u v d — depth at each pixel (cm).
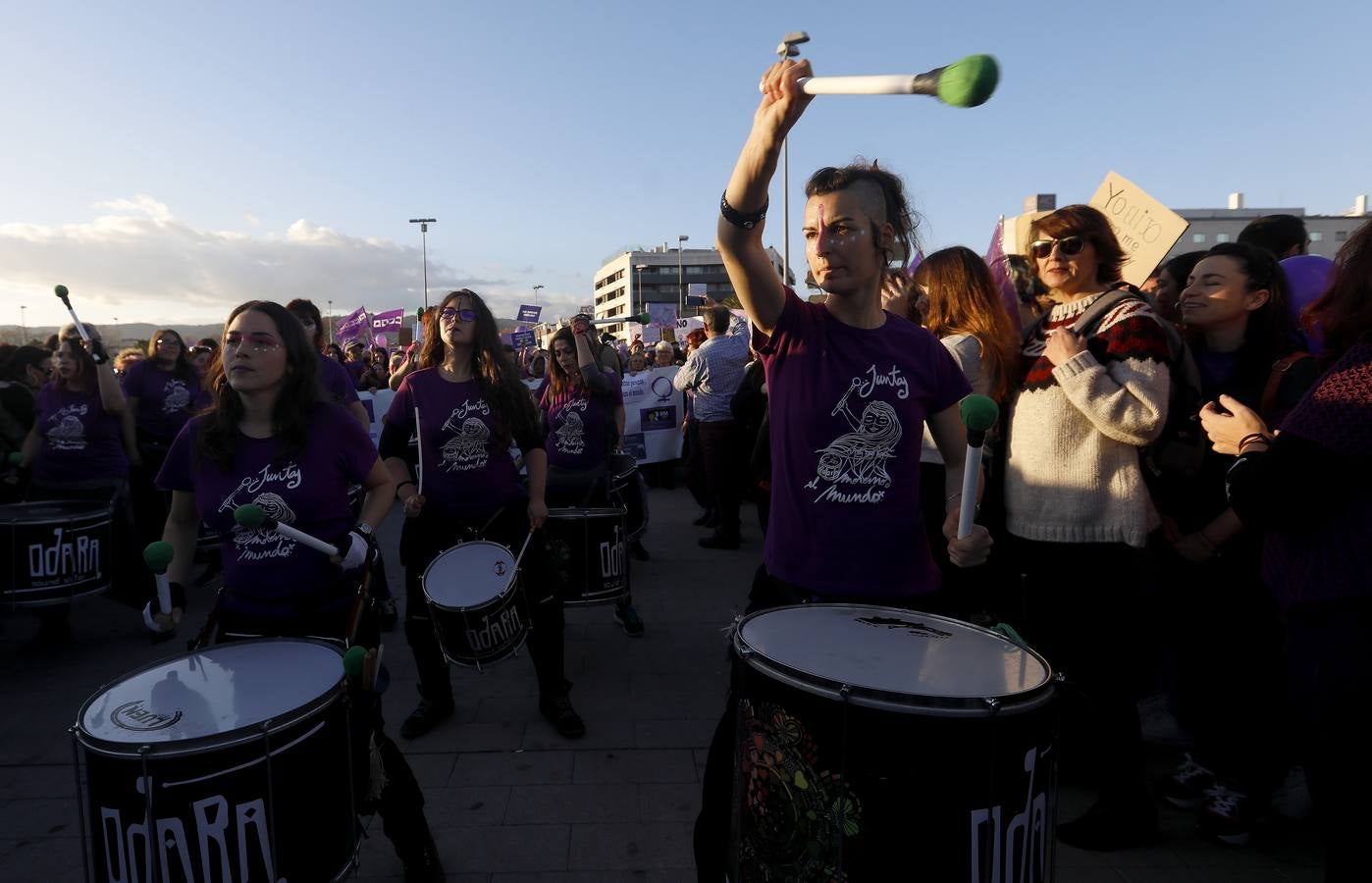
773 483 204
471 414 343
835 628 172
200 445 223
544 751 336
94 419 498
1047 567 260
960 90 109
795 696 145
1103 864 257
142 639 489
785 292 194
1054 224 268
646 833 277
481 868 257
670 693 399
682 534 771
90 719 166
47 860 262
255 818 162
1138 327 244
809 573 193
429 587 312
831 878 142
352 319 1892
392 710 379
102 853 162
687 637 482
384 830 248
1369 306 160
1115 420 237
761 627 171
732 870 166
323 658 197
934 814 135
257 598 223
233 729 159
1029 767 140
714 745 188
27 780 313
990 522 288
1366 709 158
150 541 588
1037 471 260
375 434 1032
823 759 142
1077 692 157
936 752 134
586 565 442
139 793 155
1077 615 256
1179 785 290
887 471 188
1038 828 143
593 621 513
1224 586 269
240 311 221
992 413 161
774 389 199
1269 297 273
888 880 137
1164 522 283
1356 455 154
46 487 492
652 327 1961
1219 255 278
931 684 142
